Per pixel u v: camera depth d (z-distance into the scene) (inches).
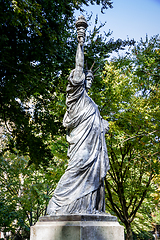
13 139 526.9
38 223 181.9
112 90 505.0
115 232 177.6
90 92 523.2
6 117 488.1
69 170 202.7
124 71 548.7
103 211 204.5
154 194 483.8
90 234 165.5
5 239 810.2
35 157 505.0
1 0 362.6
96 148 211.8
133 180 542.9
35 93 529.3
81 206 190.7
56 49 476.4
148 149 494.6
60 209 189.5
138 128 482.9
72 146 211.0
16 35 431.8
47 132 544.7
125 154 538.3
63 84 522.6
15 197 692.1
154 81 504.7
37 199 697.6
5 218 642.8
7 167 719.7
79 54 233.0
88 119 217.3
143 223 901.2
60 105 523.8
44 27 449.1
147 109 495.8
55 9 483.5
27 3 365.4
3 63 389.1
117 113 501.0
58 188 199.0
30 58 458.0
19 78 420.2
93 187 199.5
